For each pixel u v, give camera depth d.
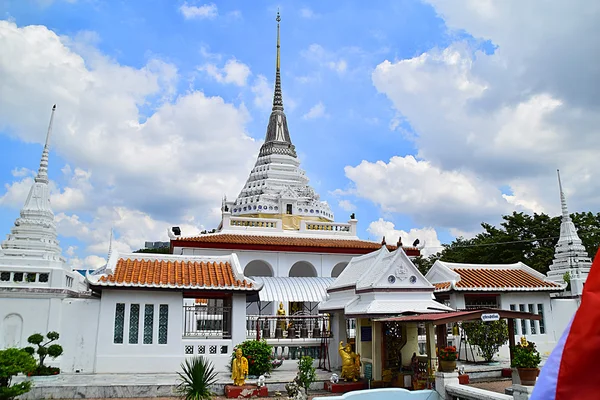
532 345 17.91
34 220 26.53
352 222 45.97
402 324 22.98
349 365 23.05
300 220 46.31
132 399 20.30
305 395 19.20
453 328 30.05
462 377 23.14
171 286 24.94
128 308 24.95
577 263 36.38
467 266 32.56
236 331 26.03
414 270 23.11
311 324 34.28
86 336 24.45
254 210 46.97
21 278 24.95
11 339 23.72
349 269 28.52
